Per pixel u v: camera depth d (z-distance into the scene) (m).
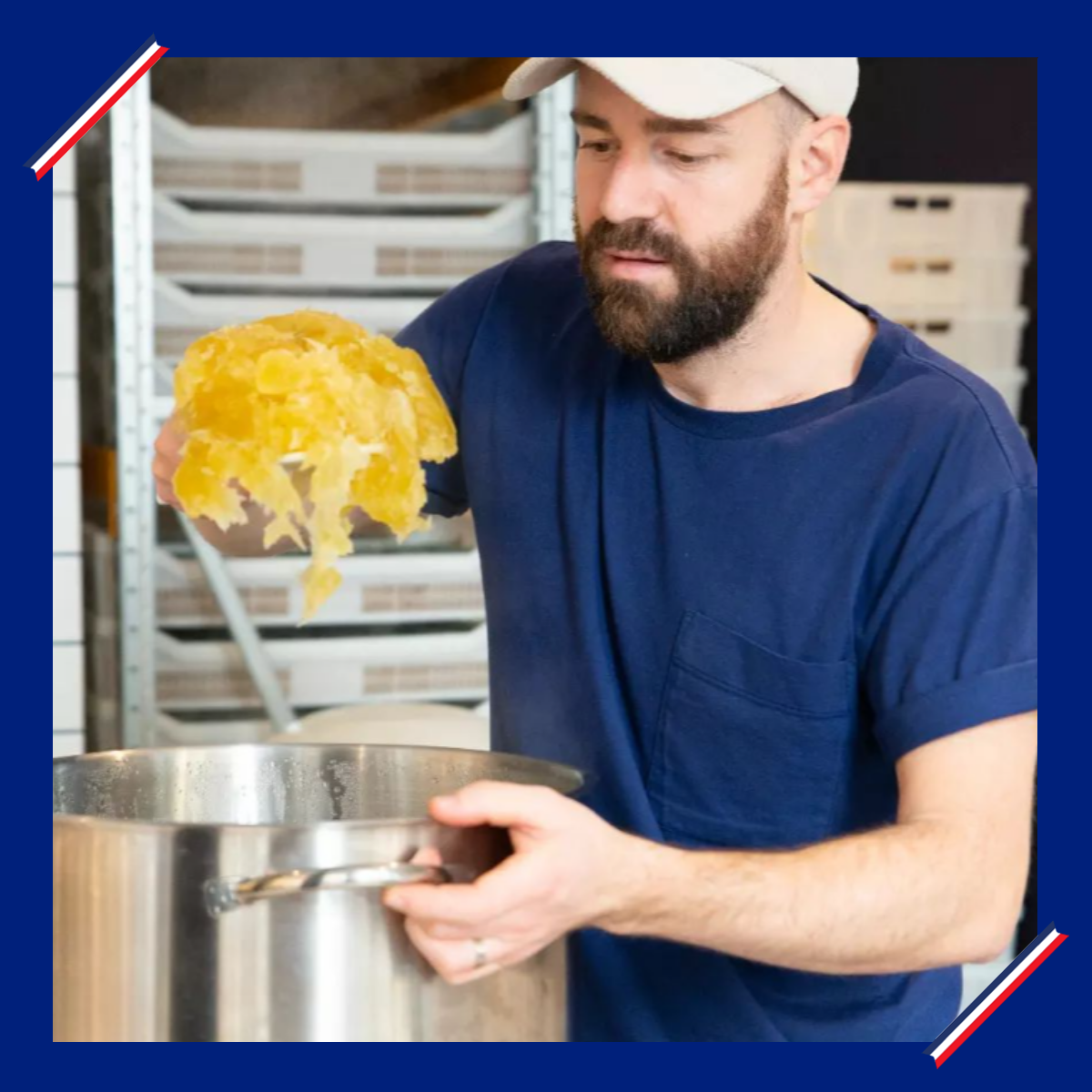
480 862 1.10
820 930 1.12
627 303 1.33
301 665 2.19
